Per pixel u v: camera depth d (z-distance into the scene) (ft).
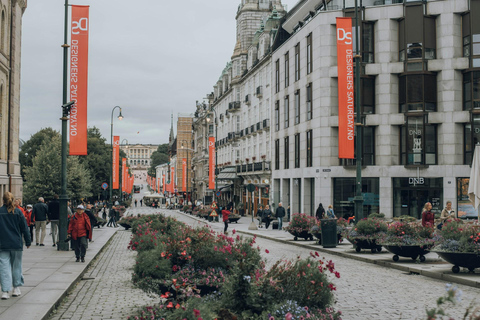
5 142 104.68
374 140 122.31
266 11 224.12
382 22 120.78
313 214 136.26
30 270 43.42
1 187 97.19
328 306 20.03
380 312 27.86
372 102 122.01
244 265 20.39
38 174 175.42
